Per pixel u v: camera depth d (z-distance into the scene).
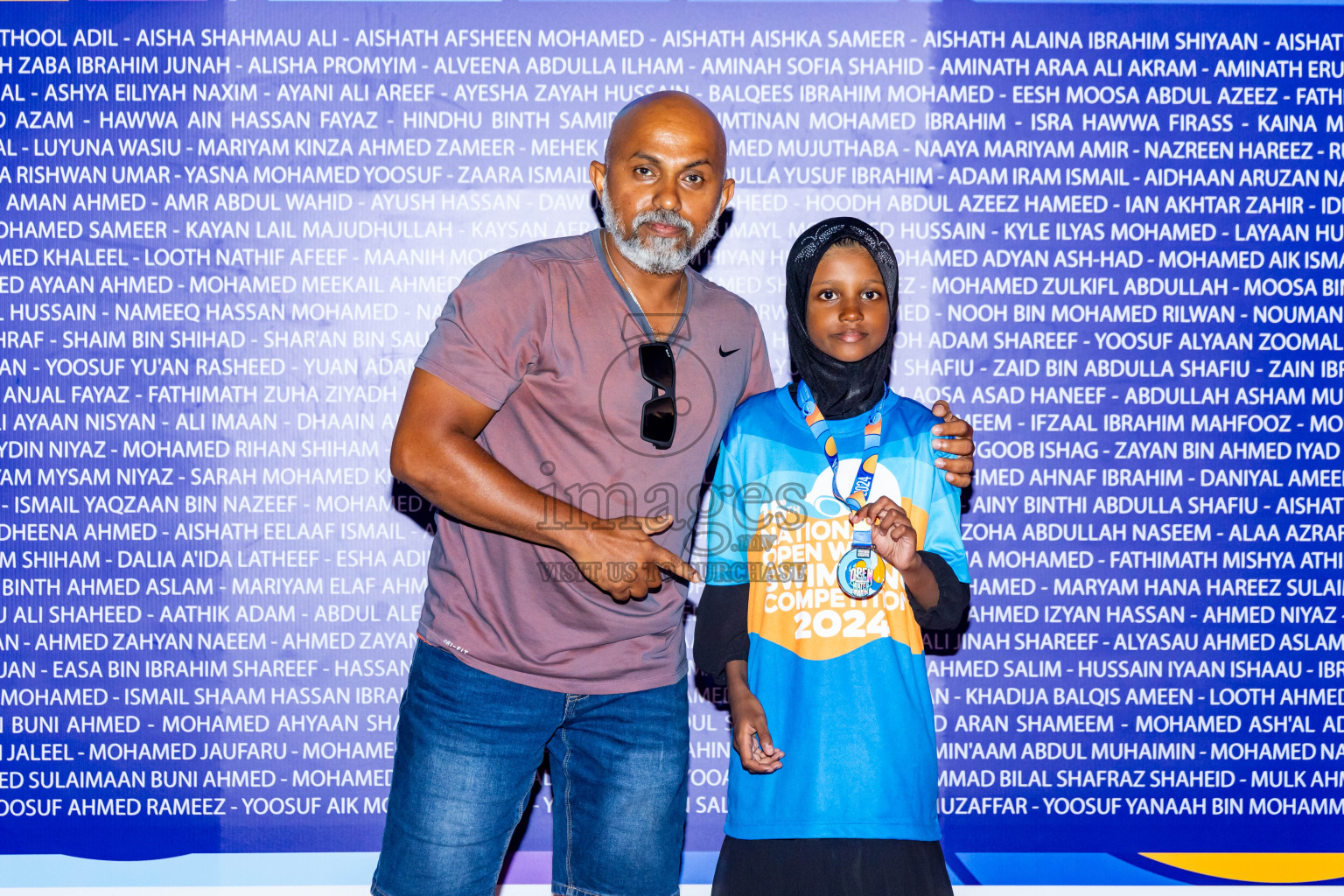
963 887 2.14
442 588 1.54
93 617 2.08
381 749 2.11
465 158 2.07
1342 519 2.12
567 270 1.47
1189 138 2.11
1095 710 2.13
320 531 2.09
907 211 2.09
